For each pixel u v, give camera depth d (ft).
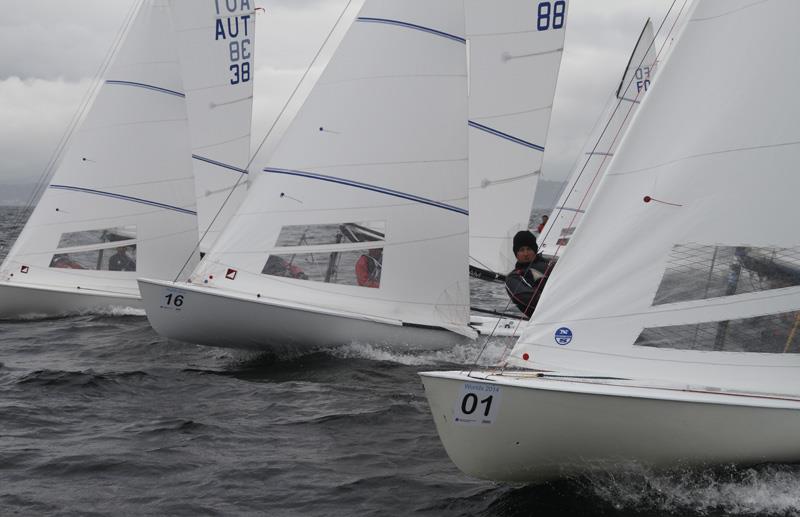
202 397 107.76
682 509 69.56
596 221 79.00
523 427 71.72
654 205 77.77
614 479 74.43
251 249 134.00
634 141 78.84
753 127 76.07
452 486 76.18
